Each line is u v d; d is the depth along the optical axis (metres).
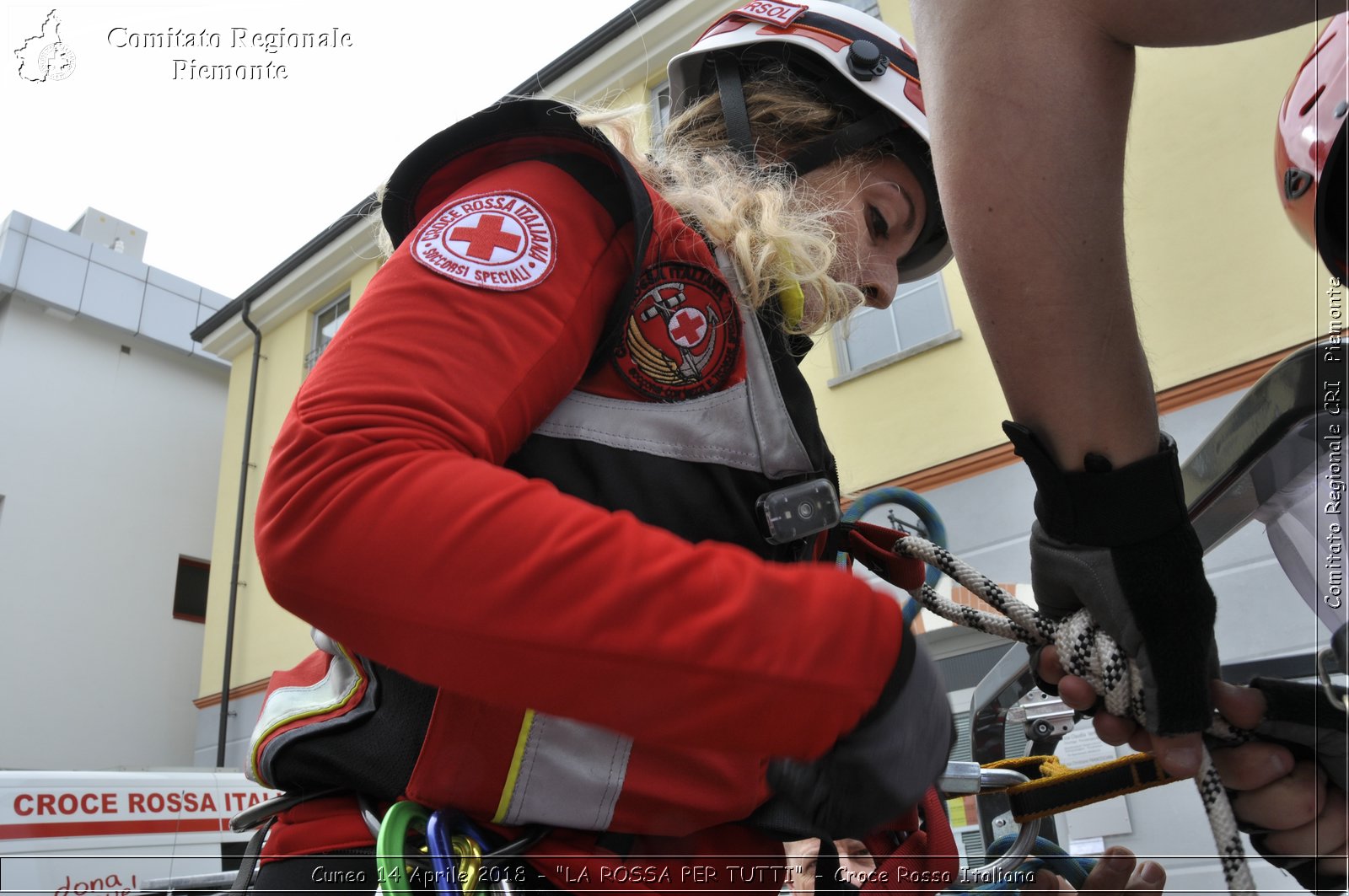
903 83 0.82
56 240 12.40
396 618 0.42
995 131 0.52
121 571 12.10
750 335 0.64
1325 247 0.54
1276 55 4.58
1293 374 0.63
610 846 0.55
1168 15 0.49
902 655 0.45
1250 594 3.16
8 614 11.01
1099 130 0.52
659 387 0.60
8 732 10.69
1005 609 0.64
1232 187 4.54
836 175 0.81
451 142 0.61
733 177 0.71
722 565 0.44
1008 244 0.53
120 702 11.66
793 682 0.41
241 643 10.09
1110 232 0.53
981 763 1.14
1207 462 0.70
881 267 0.84
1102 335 0.54
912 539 0.70
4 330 11.82
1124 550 0.55
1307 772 0.59
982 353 5.43
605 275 0.58
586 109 0.72
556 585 0.41
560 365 0.53
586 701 0.41
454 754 0.53
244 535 10.38
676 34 6.94
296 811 0.60
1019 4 0.52
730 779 0.56
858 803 0.45
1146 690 0.56
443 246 0.53
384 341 0.48
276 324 11.10
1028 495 5.06
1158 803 1.95
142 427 12.83
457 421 0.46
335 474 0.43
